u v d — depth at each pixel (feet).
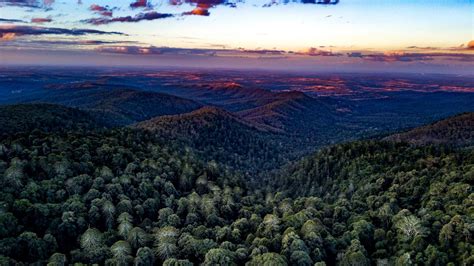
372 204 287.48
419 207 267.59
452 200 249.14
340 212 274.77
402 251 207.10
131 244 229.45
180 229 262.88
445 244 204.23
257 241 225.56
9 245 202.90
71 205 251.19
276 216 261.03
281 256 202.18
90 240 221.87
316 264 200.64
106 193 279.28
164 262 205.87
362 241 231.50
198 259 219.00
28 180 271.49
